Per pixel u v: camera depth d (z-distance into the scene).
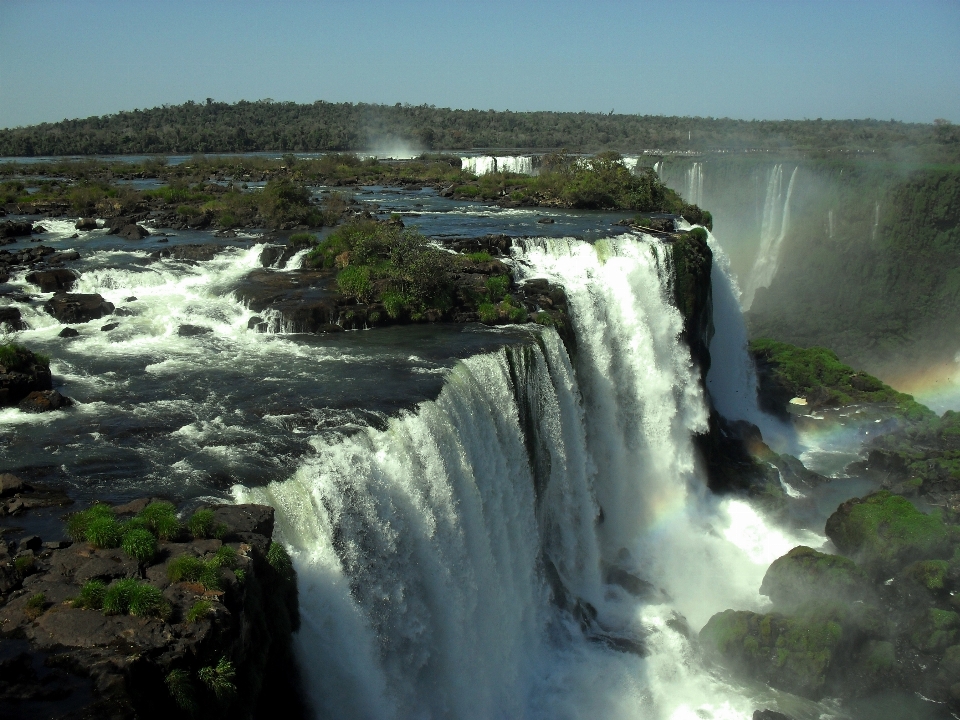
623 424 39.53
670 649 28.92
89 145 153.25
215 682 13.79
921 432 47.59
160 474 21.03
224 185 78.00
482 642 24.69
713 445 43.09
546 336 33.34
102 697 12.68
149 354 30.47
